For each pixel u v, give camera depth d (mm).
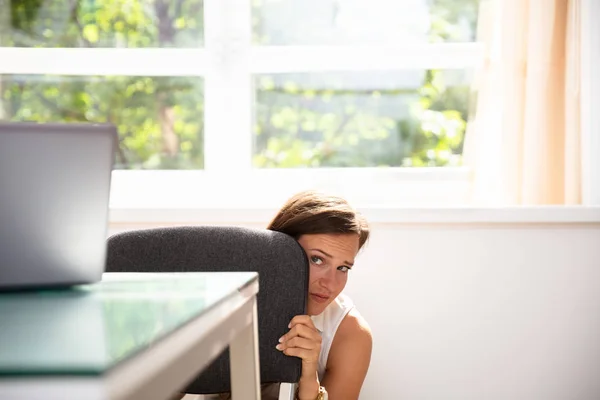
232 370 805
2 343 395
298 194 1552
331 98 2369
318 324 1639
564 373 2059
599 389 2053
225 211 2051
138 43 2371
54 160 691
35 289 697
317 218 1454
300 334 1239
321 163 2379
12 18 2365
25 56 2350
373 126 2363
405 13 2352
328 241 1453
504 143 2102
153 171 2371
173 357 449
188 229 1279
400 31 2357
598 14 2104
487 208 2027
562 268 2057
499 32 2121
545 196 2088
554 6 2086
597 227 2047
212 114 2367
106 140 714
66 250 702
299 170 2363
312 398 1413
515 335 2062
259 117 2389
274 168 2385
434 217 2039
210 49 2363
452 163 2348
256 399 805
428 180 2342
